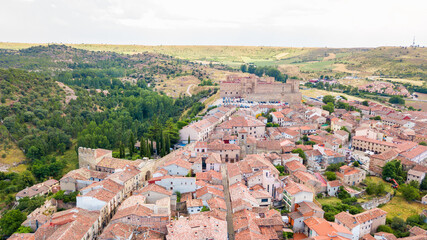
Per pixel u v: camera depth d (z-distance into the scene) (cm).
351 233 12138
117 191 14188
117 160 17925
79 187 15800
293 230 13188
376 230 13688
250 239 11025
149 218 11969
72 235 10931
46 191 17538
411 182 17150
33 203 14938
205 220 11931
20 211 14500
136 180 16100
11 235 12950
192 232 10912
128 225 11944
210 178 15912
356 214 13712
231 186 15425
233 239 12100
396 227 13788
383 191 16588
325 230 12081
